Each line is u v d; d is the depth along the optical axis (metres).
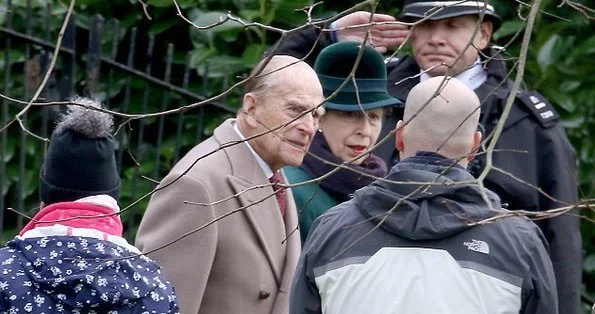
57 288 13.59
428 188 14.15
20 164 22.81
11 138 25.08
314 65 19.58
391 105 18.14
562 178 19.91
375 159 18.53
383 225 14.62
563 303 19.55
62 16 25.61
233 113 25.28
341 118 18.14
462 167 14.75
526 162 19.86
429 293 14.34
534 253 14.57
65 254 13.74
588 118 27.47
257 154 16.80
